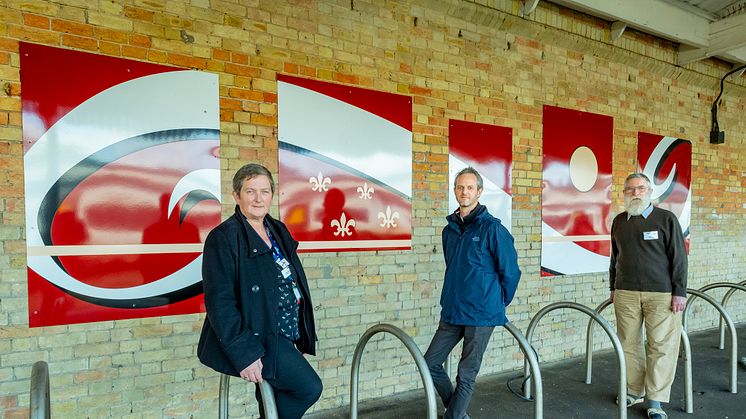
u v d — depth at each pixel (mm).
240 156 2912
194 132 2771
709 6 4809
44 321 2404
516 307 4152
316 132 3164
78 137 2467
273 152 3018
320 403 3229
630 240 3291
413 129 3578
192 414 2797
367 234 3377
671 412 3262
